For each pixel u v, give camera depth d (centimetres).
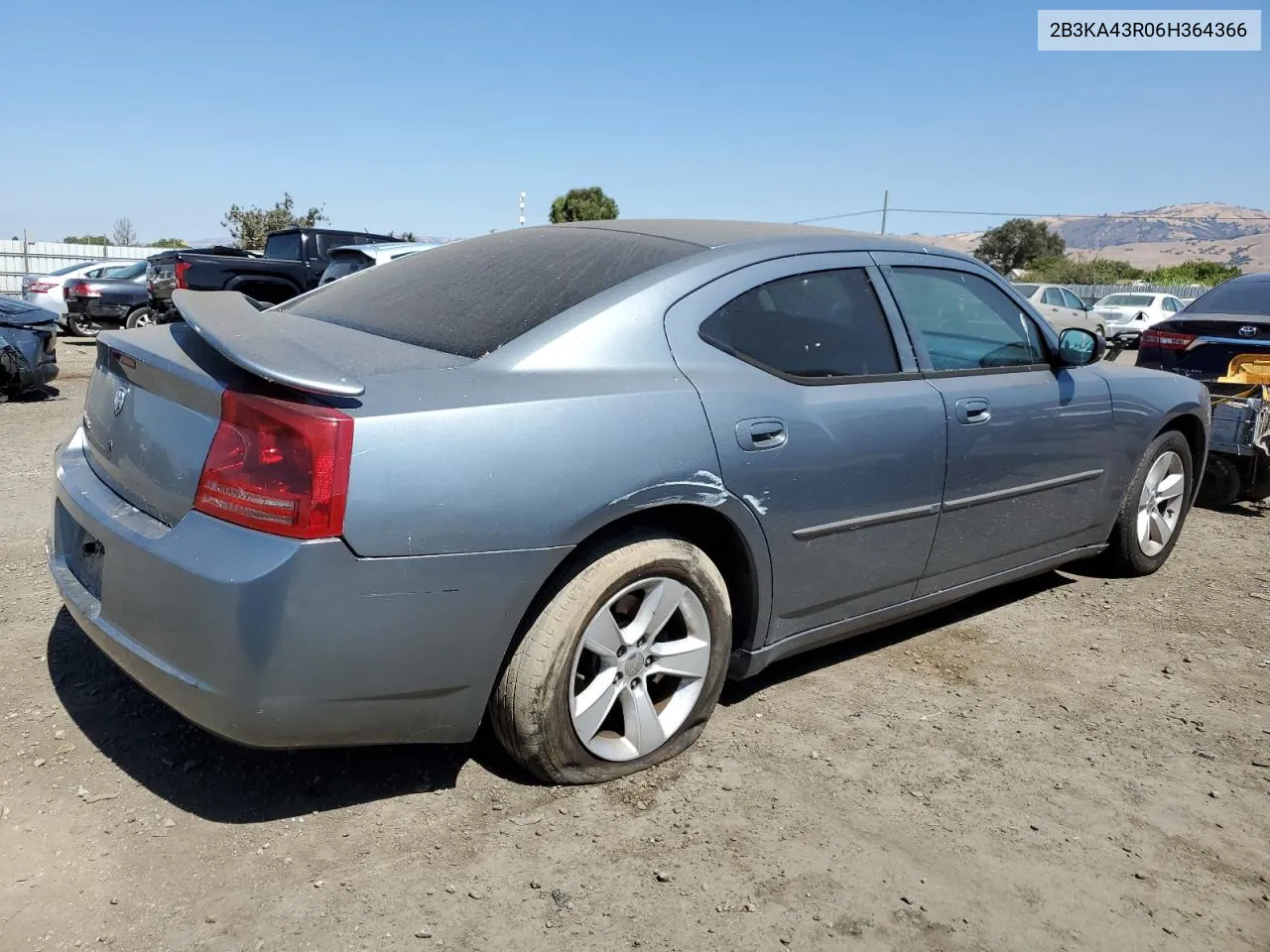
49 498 563
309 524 220
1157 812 286
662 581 279
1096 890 249
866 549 333
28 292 1727
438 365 259
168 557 229
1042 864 258
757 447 290
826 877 247
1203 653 406
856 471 319
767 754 305
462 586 238
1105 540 462
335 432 222
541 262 322
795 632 326
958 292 380
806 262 330
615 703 284
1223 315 677
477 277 322
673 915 229
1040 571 430
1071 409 408
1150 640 418
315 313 331
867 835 266
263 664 221
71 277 1691
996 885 248
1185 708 355
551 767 270
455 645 242
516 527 242
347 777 279
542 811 268
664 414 270
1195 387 492
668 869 246
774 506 296
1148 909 243
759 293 312
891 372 343
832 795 284
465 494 236
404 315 304
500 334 276
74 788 268
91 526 258
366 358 262
